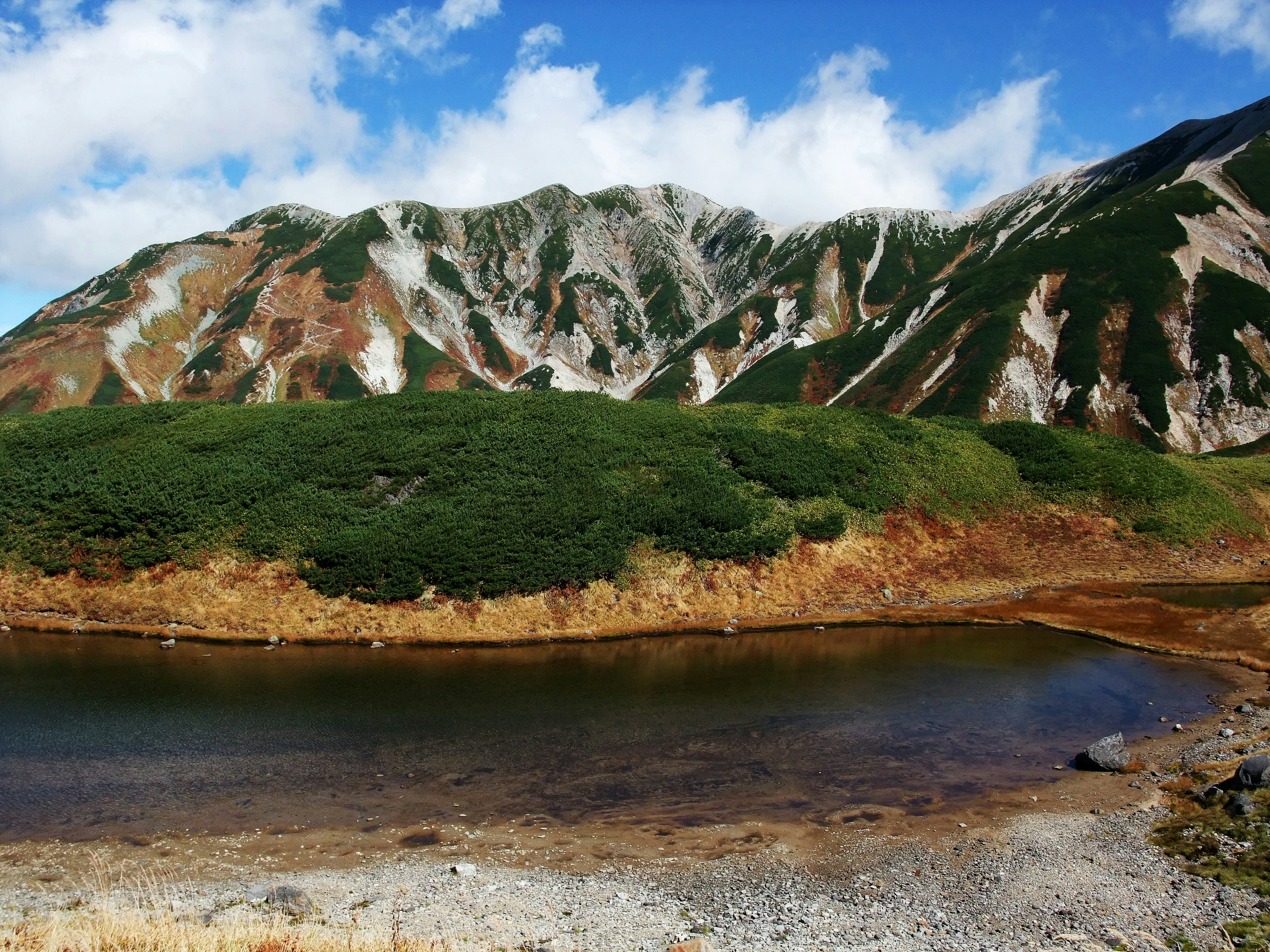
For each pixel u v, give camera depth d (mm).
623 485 50969
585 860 19422
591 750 26469
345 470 50719
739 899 17328
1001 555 53406
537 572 43688
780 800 22875
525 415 58531
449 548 44469
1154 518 58062
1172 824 20172
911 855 19500
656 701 31266
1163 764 24672
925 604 46969
